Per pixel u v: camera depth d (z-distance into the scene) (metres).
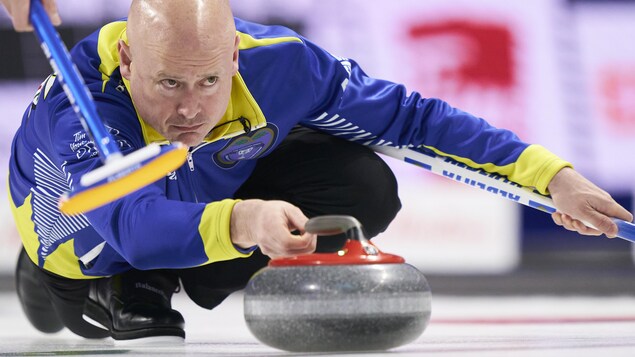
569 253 22.77
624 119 22.41
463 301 21.09
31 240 10.88
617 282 22.77
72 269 10.66
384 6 22.11
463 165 10.75
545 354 7.41
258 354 7.89
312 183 11.00
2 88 21.88
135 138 8.76
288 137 11.30
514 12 22.31
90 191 6.05
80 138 8.32
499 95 22.27
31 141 9.97
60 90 9.31
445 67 22.22
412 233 22.36
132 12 8.45
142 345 9.80
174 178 9.84
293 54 10.02
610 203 9.73
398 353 7.47
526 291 22.45
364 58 22.05
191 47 8.07
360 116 10.64
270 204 7.11
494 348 8.14
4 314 18.25
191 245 7.35
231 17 8.48
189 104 8.30
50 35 7.40
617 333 10.80
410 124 10.80
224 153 10.09
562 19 22.38
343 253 7.14
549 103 22.36
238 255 7.39
